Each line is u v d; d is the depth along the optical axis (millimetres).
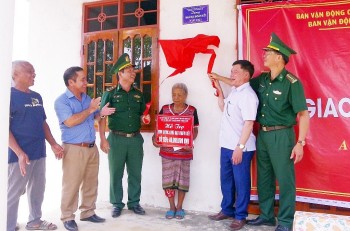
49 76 4348
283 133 2875
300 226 1482
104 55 4117
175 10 3787
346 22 3037
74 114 2994
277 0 3385
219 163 3564
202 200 3625
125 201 3959
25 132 2934
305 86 3162
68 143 3072
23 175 2773
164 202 3801
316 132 3117
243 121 3115
